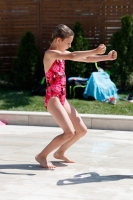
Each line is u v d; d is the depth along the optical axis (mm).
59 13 15156
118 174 6539
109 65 14898
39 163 7070
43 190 5727
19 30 15492
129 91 14250
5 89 14828
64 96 6727
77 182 6098
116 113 11617
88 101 12891
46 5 15219
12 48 15617
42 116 10945
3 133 10031
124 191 5699
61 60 6625
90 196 5484
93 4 14930
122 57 14266
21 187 5867
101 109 11984
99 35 15000
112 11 14820
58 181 6148
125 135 9781
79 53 6203
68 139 6617
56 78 6578
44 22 15273
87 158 7582
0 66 15461
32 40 14781
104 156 7746
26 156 7723
